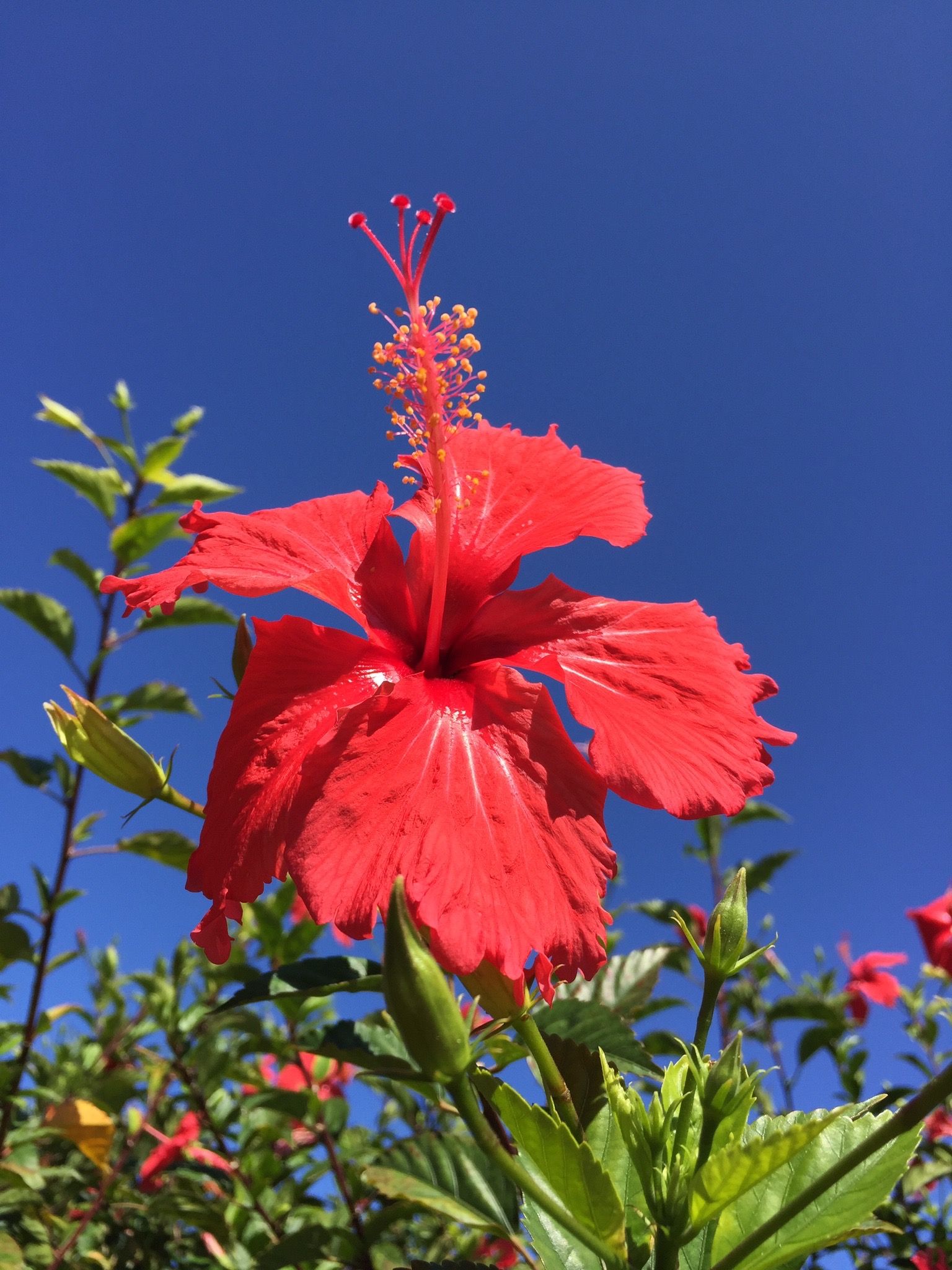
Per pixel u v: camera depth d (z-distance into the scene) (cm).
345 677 17
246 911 36
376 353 19
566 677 18
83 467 46
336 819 14
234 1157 33
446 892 14
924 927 40
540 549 21
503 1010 15
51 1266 30
